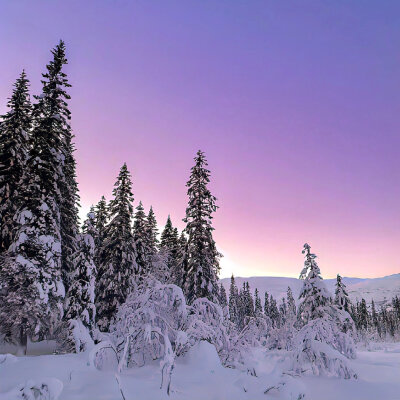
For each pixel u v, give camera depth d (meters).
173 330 9.92
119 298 22.84
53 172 18.94
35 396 5.64
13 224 18.41
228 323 13.31
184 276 22.33
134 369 9.18
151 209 38.47
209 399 7.35
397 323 83.88
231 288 66.31
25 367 7.68
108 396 6.43
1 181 19.08
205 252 21.53
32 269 16.17
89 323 18.12
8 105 21.08
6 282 16.08
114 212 25.77
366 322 75.25
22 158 20.36
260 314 14.50
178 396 7.20
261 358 13.62
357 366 14.65
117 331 10.55
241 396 7.81
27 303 15.61
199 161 23.89
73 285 18.59
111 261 23.66
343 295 30.19
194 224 22.22
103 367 8.80
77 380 7.20
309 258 21.89
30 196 17.67
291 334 18.00
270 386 8.48
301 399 8.40
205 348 10.17
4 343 16.52
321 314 20.00
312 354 12.94
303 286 21.33
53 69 19.69
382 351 27.88
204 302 12.80
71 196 23.14
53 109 19.34
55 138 19.17
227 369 9.92
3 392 5.84
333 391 10.30
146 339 9.70
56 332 17.50
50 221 17.81
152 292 11.10
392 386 11.18
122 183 26.28
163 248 33.53
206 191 22.89
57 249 17.50
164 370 7.50
